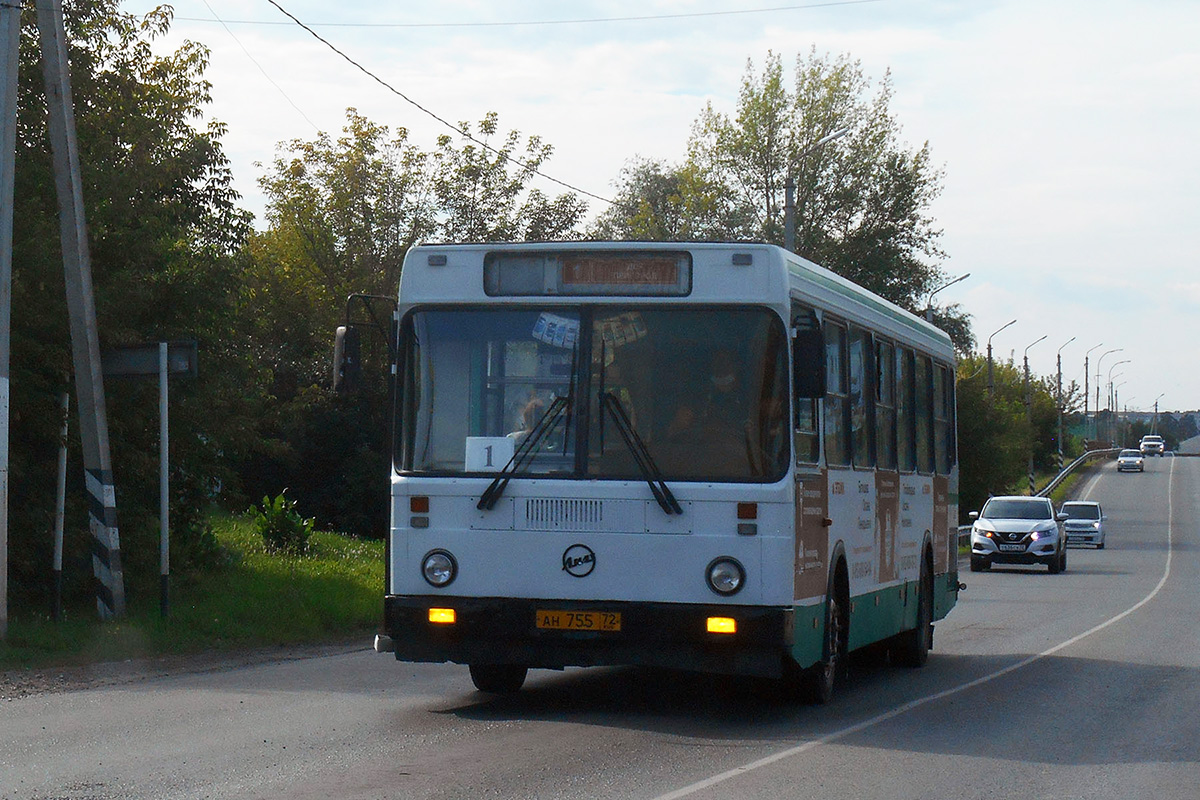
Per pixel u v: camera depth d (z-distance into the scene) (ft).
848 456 43.01
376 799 26.53
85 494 65.57
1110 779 31.19
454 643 36.45
